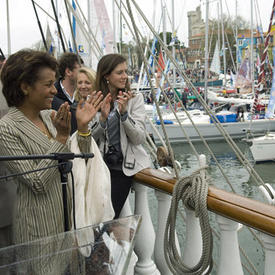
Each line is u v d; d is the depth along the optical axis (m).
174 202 1.87
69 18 2.57
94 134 2.19
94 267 0.93
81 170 1.75
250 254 6.01
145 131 2.29
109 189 1.85
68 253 1.02
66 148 1.48
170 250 1.99
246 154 18.22
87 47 7.00
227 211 1.57
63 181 1.38
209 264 1.80
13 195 1.75
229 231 1.66
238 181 13.69
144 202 2.38
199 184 1.73
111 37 8.50
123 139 2.21
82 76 2.46
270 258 1.45
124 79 2.25
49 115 1.70
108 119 2.20
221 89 31.61
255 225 1.43
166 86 20.17
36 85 1.48
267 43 16.86
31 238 1.50
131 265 2.07
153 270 2.39
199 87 30.44
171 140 20.17
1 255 1.04
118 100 2.12
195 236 1.92
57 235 1.13
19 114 1.51
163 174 2.14
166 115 20.66
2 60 2.63
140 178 2.22
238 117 21.38
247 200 1.53
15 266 0.98
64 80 2.78
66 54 2.82
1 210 1.70
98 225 1.17
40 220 1.51
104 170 1.85
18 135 1.47
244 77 25.48
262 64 17.17
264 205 1.46
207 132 20.61
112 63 2.22
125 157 2.22
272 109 16.94
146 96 22.52
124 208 2.59
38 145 1.50
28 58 1.47
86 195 1.79
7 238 1.77
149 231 2.37
